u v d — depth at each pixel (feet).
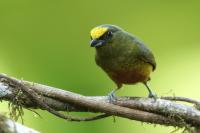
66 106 24.82
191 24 56.24
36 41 51.52
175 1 55.93
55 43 51.65
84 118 25.14
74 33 52.54
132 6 55.42
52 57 50.78
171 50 55.42
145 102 25.35
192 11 56.29
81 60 51.19
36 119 41.93
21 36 51.34
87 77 49.21
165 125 25.52
